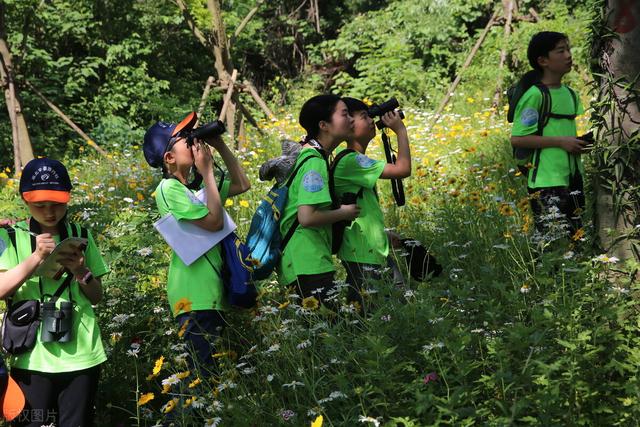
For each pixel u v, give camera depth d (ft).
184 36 66.08
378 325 12.84
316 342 13.89
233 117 41.22
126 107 60.13
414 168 30.78
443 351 12.79
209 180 14.34
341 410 12.18
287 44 72.69
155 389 15.29
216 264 14.35
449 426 11.60
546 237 15.79
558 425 10.68
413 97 56.90
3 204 21.68
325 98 15.43
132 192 29.84
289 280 15.37
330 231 15.49
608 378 12.52
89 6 61.72
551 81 18.40
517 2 49.90
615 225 15.48
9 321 12.68
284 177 15.31
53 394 12.73
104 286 16.16
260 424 12.26
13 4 49.73
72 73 59.16
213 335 14.03
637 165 15.38
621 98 15.43
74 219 19.69
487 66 51.13
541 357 11.59
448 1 64.23
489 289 15.29
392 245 17.01
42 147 53.06
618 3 15.35
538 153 18.20
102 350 13.15
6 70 43.21
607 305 13.20
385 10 70.69
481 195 22.39
